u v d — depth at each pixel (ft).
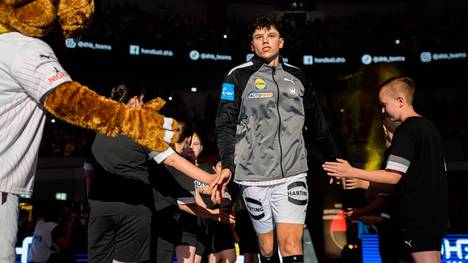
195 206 12.35
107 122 6.54
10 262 6.40
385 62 61.72
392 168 9.82
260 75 10.18
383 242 13.09
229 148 9.67
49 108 6.42
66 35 7.24
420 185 9.83
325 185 39.60
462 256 18.06
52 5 6.68
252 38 10.44
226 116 10.04
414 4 69.87
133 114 6.67
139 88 11.65
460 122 60.75
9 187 6.46
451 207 41.04
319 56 62.44
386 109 10.83
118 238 10.73
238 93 10.17
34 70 6.36
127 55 58.75
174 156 8.46
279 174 9.91
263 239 10.56
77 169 44.65
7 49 6.46
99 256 10.71
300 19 71.00
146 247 10.82
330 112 63.77
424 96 64.90
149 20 62.59
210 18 70.28
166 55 60.70
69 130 51.29
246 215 16.28
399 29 64.18
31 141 6.77
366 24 66.08
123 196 10.53
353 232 28.07
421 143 9.91
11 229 6.47
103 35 57.21
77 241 21.01
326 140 10.86
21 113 6.64
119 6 66.33
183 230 14.80
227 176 9.16
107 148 10.68
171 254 13.25
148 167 12.03
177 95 60.03
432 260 9.75
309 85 10.59
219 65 62.69
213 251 17.10
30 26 6.57
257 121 10.06
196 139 15.76
